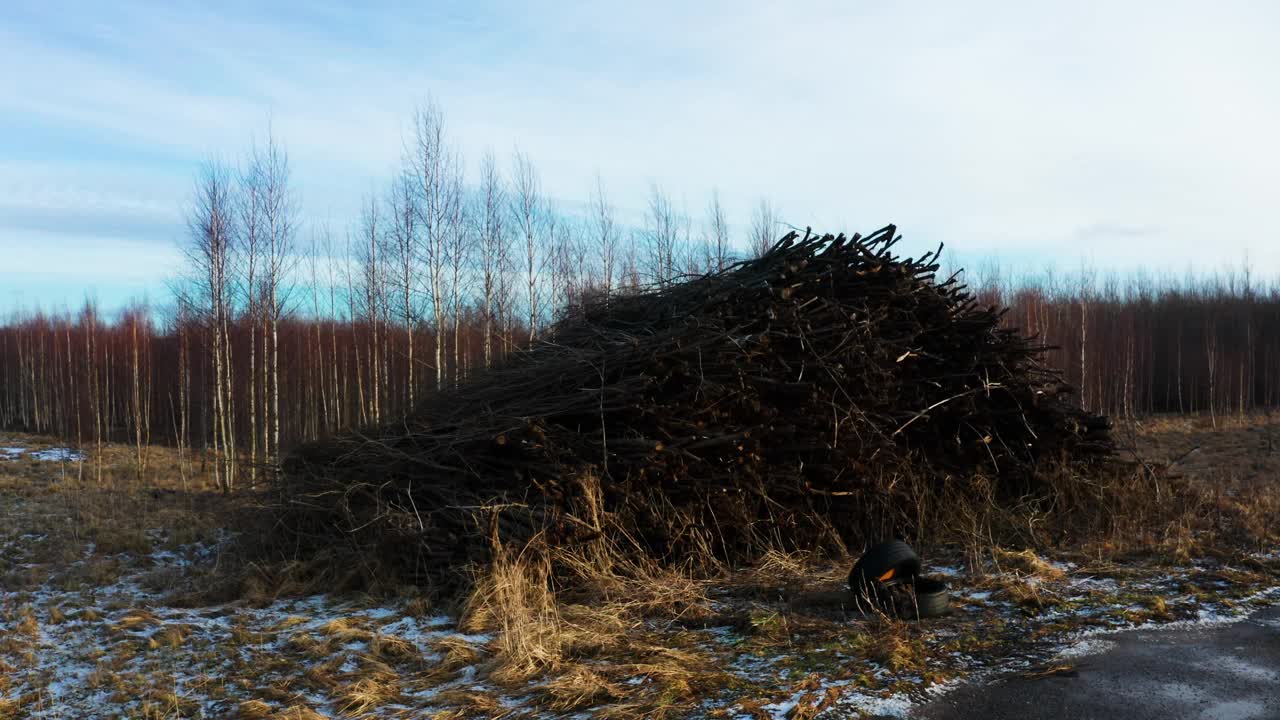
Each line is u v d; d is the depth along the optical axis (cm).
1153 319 3900
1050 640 576
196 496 1504
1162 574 746
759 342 877
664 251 2605
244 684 539
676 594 700
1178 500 977
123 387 3186
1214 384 3559
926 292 1029
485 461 843
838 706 463
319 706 501
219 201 1959
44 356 3381
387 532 801
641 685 502
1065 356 3241
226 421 2116
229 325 2044
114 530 1110
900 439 970
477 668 554
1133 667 520
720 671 525
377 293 2383
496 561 698
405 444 977
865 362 916
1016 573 750
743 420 864
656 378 844
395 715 480
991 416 1002
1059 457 1012
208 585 816
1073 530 902
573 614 649
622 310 1098
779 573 772
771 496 854
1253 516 929
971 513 904
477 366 1219
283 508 943
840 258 991
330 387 2756
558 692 488
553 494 771
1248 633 583
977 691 486
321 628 646
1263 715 446
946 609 643
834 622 627
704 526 800
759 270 1005
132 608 744
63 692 541
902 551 653
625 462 798
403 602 725
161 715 496
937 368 1021
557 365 933
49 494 1526
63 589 827
